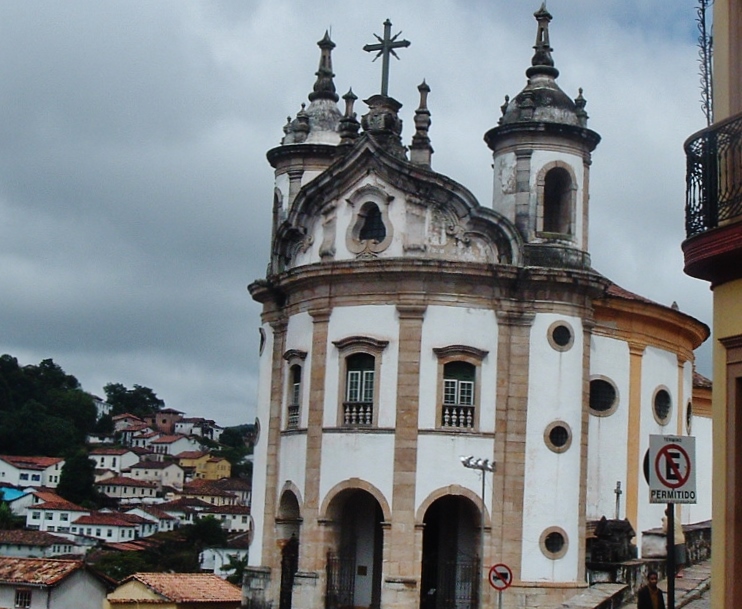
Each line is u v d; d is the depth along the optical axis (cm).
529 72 4194
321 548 3888
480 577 3772
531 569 3784
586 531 3944
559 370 3897
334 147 4481
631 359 4234
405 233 3941
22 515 14425
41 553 10675
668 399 4409
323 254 4078
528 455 3838
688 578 3578
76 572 6078
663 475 1739
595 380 4128
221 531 12700
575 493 3866
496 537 3791
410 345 3838
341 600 3938
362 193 4022
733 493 1619
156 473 19275
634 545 4047
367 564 4041
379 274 3881
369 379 3900
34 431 17825
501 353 3872
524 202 3997
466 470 3800
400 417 3812
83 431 19862
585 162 4094
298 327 4134
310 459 3950
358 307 3931
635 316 4238
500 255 3916
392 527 3762
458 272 3834
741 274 1636
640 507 4197
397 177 3966
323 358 3975
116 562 10538
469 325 3862
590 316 4000
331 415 3925
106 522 13325
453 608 3922
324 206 4125
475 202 3912
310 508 3922
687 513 4703
